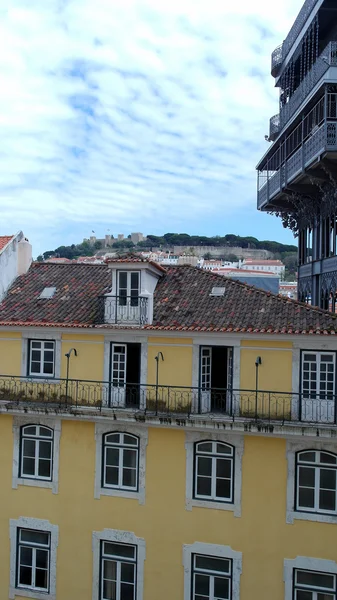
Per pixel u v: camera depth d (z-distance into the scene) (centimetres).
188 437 1750
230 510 1706
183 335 1784
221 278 2045
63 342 1906
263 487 1683
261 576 1673
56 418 1866
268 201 2569
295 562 1647
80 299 2053
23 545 1905
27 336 1936
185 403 1777
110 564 1825
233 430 1669
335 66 1833
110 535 1806
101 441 1833
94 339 1877
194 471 1750
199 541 1727
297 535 1652
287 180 2227
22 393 1922
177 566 1745
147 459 1786
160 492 1769
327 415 1655
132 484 1817
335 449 1623
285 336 1680
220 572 1722
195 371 1781
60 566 1852
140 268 1878
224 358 1912
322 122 1947
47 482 1877
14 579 1895
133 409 1814
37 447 1905
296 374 1686
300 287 2612
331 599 1627
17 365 1942
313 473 1658
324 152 1827
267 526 1675
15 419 1917
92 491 1833
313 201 2328
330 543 1627
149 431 1784
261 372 1720
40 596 1861
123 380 1858
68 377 1889
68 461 1859
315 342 1666
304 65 2281
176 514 1752
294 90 2522
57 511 1862
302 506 1666
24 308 2036
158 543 1764
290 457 1662
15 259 2244
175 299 1967
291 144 2341
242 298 1908
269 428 1633
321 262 2236
